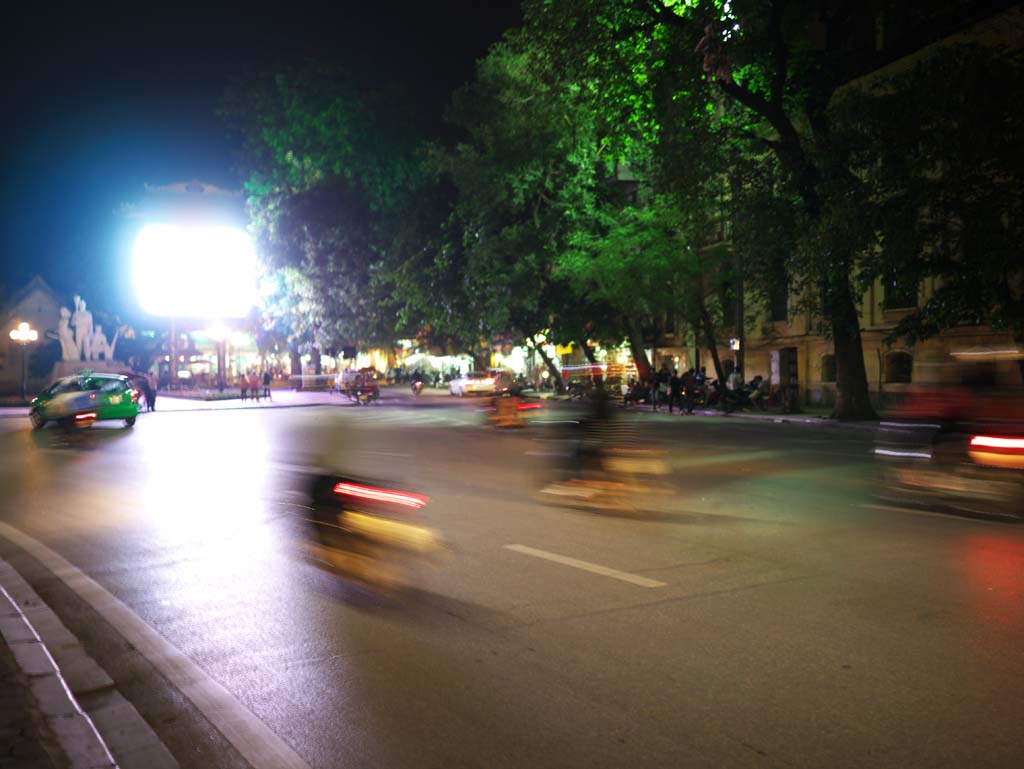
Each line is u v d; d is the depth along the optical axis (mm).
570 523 9469
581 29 24641
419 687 4676
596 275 36344
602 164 39594
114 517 10492
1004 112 19891
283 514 10422
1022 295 21359
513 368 69500
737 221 25672
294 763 3850
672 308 36500
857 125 21734
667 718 4199
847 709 4250
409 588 6727
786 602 6160
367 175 53031
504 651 5223
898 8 28609
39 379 65750
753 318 34250
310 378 67375
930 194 20984
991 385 10047
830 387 36156
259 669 5035
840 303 26203
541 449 18484
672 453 17156
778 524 9242
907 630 5469
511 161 38000
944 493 9992
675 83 24250
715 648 5195
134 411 26734
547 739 3998
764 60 25359
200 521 10055
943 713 4176
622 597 6375
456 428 25969
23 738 3902
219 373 56625
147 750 3973
